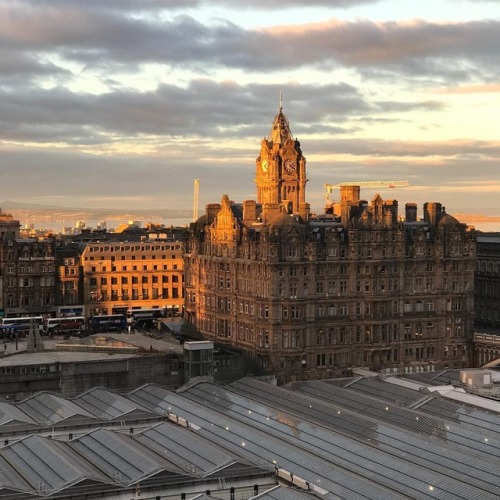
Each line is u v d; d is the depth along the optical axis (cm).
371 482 14788
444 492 14762
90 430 18188
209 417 19212
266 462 16125
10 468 15475
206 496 14000
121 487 14350
